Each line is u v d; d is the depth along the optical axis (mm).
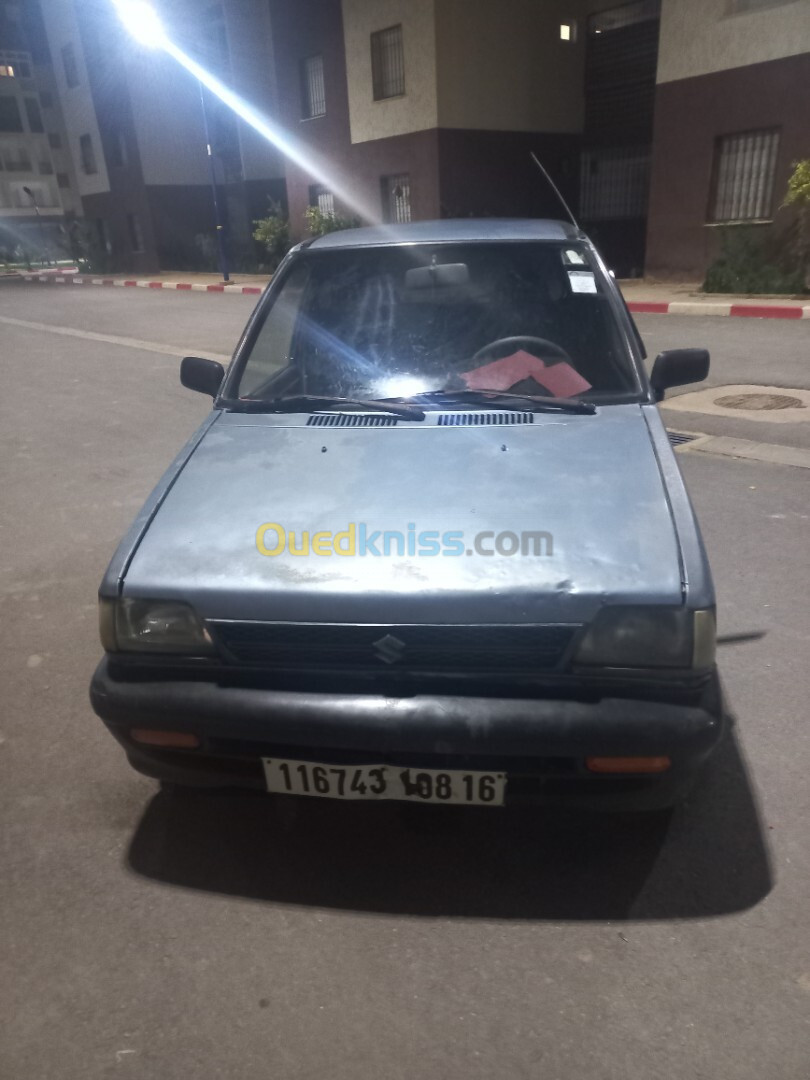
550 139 19344
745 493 4922
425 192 18344
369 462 2508
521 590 1997
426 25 16875
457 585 2016
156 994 1994
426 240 3266
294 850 2438
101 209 30922
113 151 28984
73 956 2102
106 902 2268
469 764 2025
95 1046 1871
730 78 13500
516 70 18250
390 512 2260
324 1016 1926
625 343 2957
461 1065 1801
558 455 2480
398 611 2014
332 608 2033
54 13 28781
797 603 3670
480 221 3537
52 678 3355
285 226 22672
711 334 10008
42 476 5945
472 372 2982
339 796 2131
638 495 2275
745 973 1985
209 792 2670
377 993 1979
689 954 2043
